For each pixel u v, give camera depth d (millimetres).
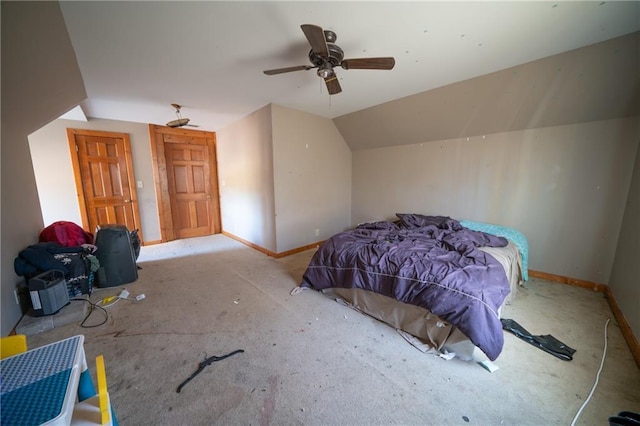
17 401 679
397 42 1919
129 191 4148
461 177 3395
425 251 2088
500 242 2393
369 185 4488
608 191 2412
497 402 1297
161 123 4258
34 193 2473
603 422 1182
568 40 1885
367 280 2049
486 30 1760
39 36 1572
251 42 1902
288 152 3631
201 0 1453
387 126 3752
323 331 1910
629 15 1587
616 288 2189
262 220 3895
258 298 2441
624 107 2211
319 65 1879
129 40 1850
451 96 2855
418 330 1790
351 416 1227
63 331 1909
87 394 952
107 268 2652
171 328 1947
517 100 2586
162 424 1179
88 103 3135
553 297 2395
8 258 1896
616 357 1602
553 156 2684
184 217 4859
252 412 1245
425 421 1199
